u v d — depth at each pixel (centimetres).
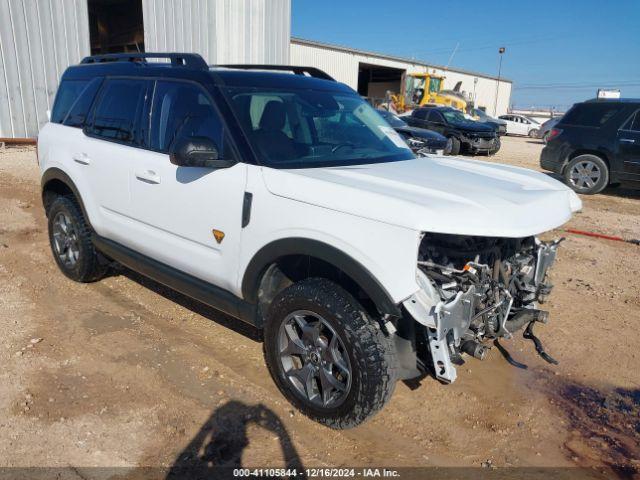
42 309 428
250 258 304
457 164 378
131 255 400
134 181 376
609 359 388
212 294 337
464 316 259
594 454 290
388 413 316
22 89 1248
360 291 284
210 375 343
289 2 1680
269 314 304
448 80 4584
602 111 1020
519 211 271
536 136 3322
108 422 294
